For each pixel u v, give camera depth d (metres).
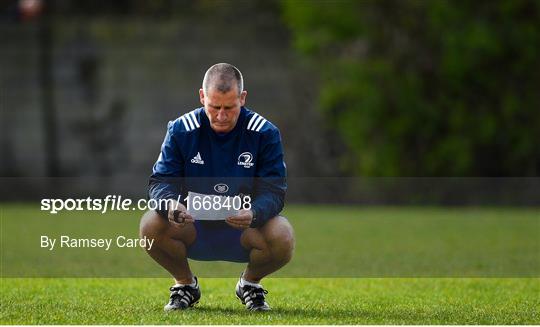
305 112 73.50
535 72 72.19
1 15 76.56
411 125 72.56
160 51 73.50
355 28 71.50
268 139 20.64
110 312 20.97
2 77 72.38
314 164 73.38
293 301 24.16
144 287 27.22
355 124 72.00
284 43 73.81
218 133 20.50
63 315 20.45
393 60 72.88
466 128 72.56
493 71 72.06
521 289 27.45
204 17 78.44
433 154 72.94
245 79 73.44
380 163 72.56
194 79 73.25
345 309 22.27
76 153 72.44
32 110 72.31
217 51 73.50
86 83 73.00
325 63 72.62
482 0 71.50
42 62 72.75
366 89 71.75
